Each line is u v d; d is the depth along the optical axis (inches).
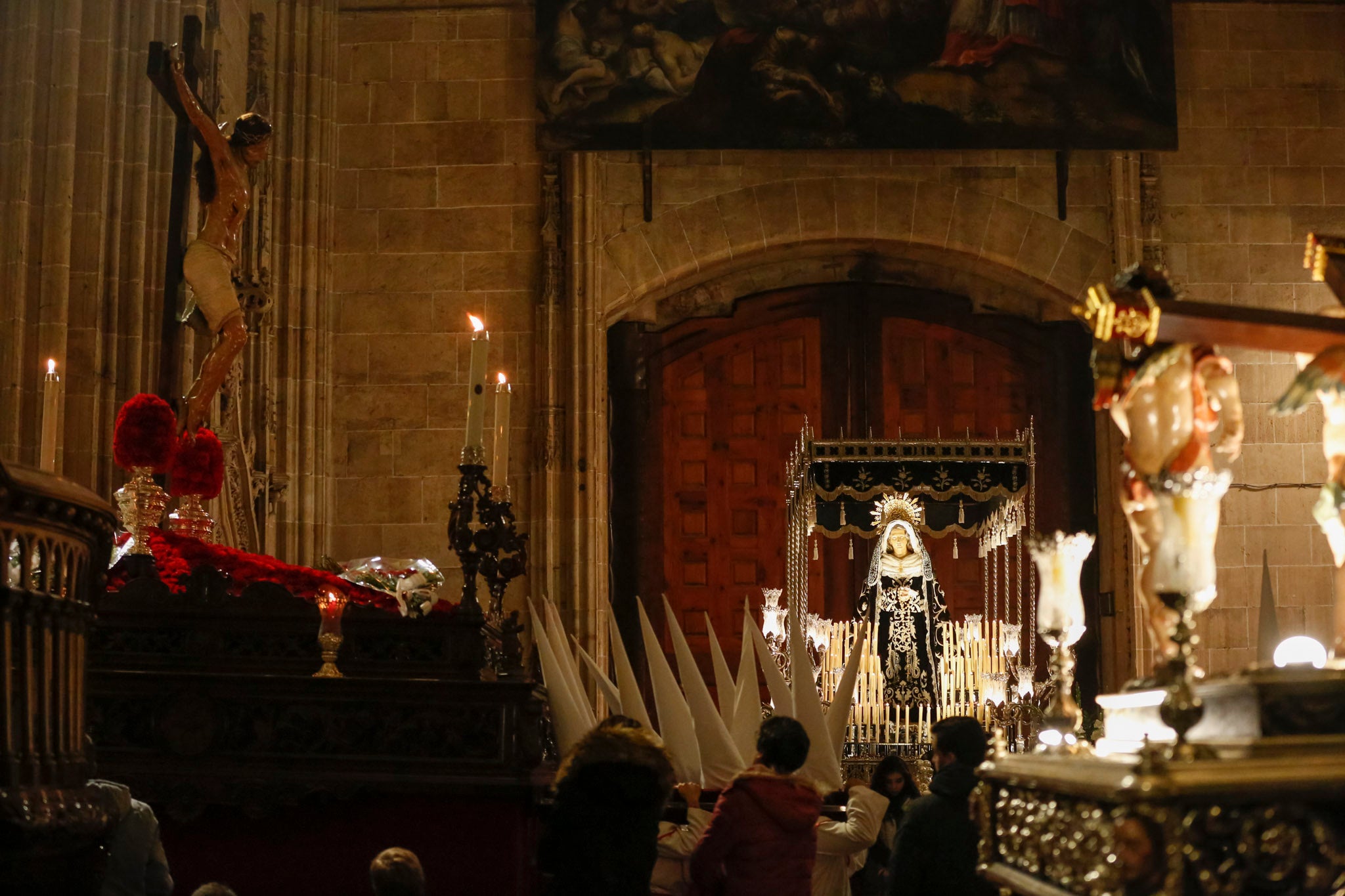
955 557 739.4
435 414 710.5
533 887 268.5
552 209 716.0
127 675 250.7
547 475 697.6
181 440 347.3
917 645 559.2
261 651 259.0
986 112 706.8
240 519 524.1
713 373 748.0
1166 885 94.3
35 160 501.7
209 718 249.6
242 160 385.7
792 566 627.8
